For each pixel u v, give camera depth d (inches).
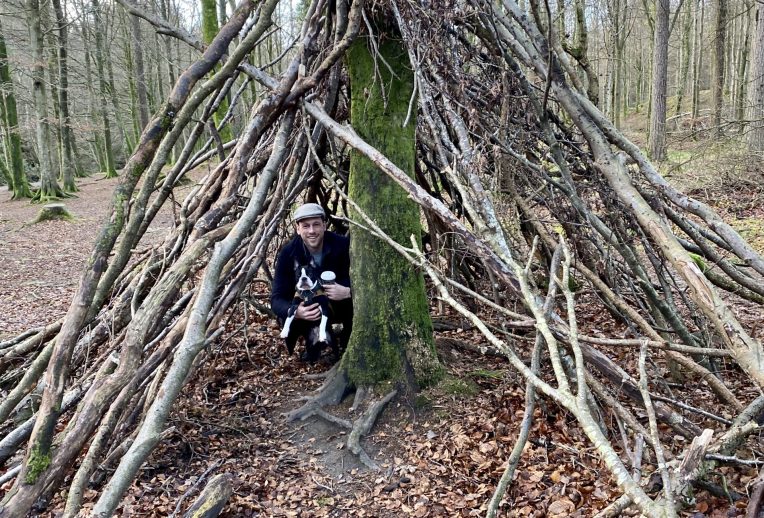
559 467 119.9
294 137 167.3
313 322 164.9
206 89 123.6
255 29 129.7
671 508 62.7
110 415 93.8
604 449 68.1
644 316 182.5
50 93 853.8
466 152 133.3
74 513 77.9
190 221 151.6
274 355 183.5
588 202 169.9
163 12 733.9
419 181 189.8
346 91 177.9
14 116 730.8
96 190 805.9
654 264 156.6
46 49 672.4
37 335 158.9
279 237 221.8
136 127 877.2
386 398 140.6
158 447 132.8
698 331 164.2
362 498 117.5
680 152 476.1
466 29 174.1
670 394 129.5
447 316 193.9
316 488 120.8
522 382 147.2
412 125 147.5
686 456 82.3
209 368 170.9
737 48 831.1
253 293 223.6
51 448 88.8
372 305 144.9
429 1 145.3
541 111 156.8
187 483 120.7
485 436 131.1
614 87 604.7
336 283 159.9
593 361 121.3
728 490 103.7
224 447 134.6
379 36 141.2
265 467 127.5
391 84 138.6
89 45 871.7
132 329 101.7
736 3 732.0
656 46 509.4
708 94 932.6
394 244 118.6
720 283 179.0
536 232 178.5
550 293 103.8
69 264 394.6
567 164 174.7
